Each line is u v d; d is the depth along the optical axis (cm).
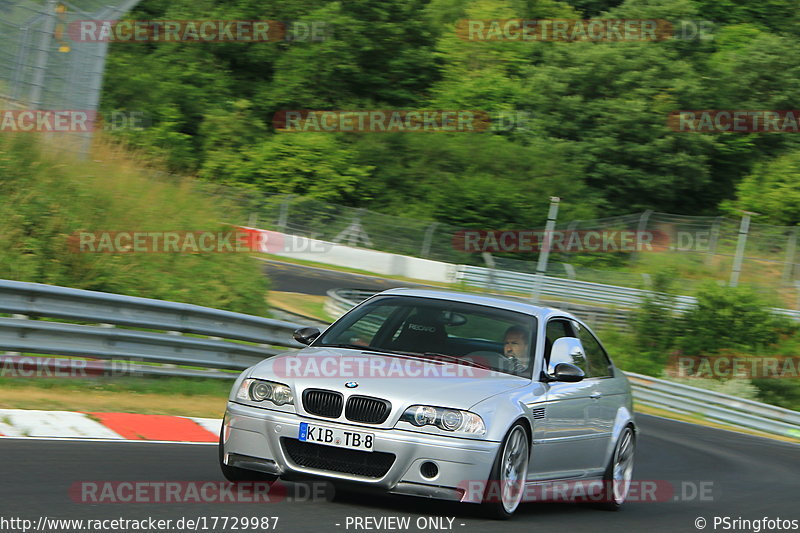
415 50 14150
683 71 14550
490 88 14125
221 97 13138
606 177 13975
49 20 4750
